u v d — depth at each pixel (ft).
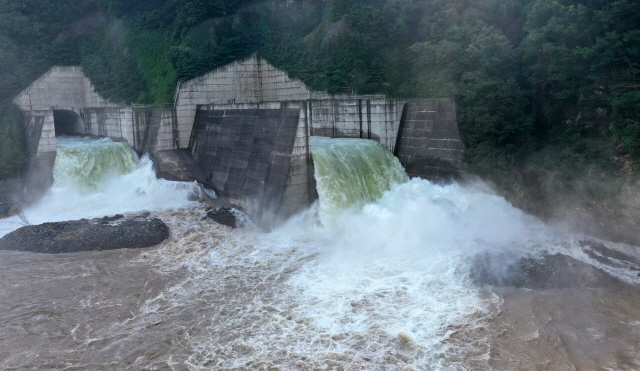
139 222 126.21
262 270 102.68
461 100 134.10
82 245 115.55
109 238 118.01
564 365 68.74
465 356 71.77
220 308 87.35
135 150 172.35
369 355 73.10
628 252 103.19
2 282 98.12
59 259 109.81
